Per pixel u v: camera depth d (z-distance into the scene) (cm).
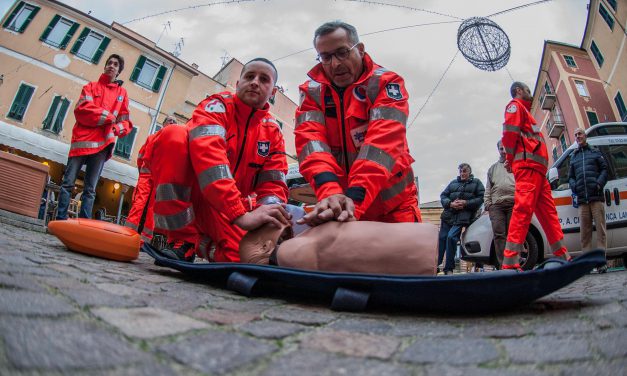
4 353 58
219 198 194
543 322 111
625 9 1505
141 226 358
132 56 1659
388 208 211
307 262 150
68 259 185
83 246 221
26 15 1483
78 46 1544
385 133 184
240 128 240
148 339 75
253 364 68
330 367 68
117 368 59
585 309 131
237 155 243
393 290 127
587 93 1958
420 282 122
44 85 1463
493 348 84
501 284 115
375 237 147
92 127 431
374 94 201
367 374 66
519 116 332
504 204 450
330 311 127
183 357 67
